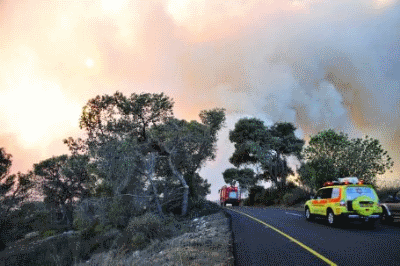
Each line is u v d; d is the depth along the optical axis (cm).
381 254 774
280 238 1068
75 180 4016
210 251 899
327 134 2394
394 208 1322
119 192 2328
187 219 2359
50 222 4084
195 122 2817
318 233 1156
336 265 679
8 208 4025
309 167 2564
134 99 2450
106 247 1530
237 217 2003
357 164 2284
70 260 1451
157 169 2814
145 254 1129
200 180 3456
